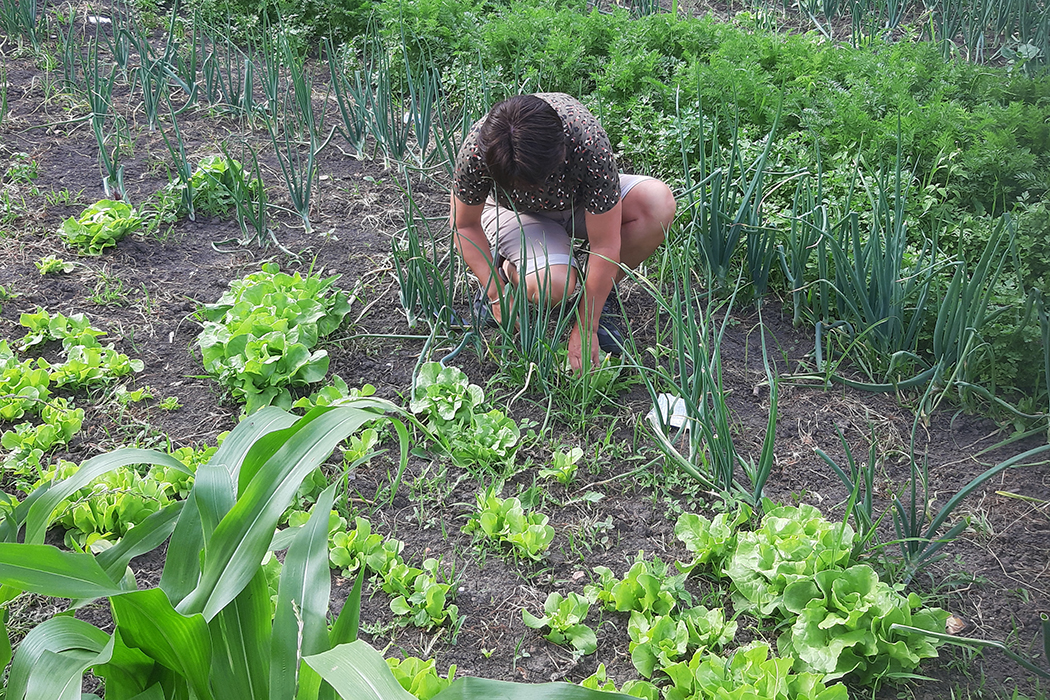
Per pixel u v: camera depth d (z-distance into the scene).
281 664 1.36
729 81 3.89
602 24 4.51
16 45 4.70
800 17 5.39
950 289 2.63
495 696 1.26
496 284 2.73
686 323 2.86
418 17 4.57
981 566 2.20
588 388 2.66
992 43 4.95
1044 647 1.90
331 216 3.62
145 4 5.07
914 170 3.38
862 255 2.85
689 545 2.18
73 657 1.29
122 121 4.09
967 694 1.88
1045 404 2.67
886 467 2.53
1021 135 3.60
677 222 3.35
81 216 3.42
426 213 3.65
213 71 4.25
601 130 2.51
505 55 4.39
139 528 1.51
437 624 2.05
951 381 2.63
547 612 2.05
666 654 1.91
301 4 4.89
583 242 2.96
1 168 3.73
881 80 3.98
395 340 2.98
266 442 1.45
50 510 1.42
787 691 1.75
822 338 3.01
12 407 2.53
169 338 2.96
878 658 1.90
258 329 2.75
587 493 2.40
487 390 2.74
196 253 3.39
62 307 3.04
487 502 2.29
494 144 2.32
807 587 1.99
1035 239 2.94
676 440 2.59
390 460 2.49
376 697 1.17
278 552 2.19
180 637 1.33
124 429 2.56
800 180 2.92
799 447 2.59
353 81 4.56
